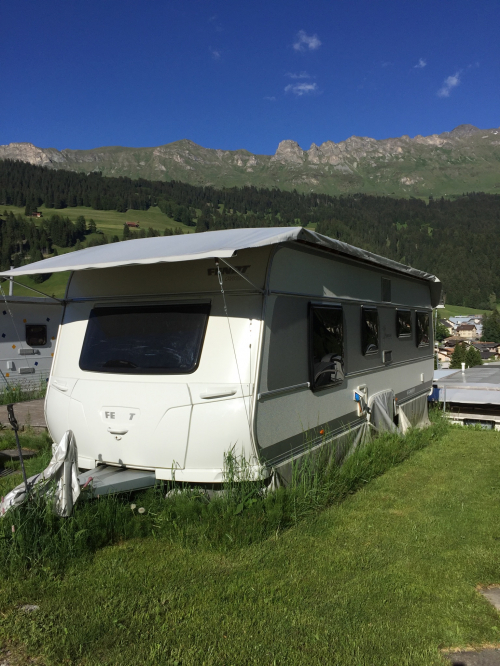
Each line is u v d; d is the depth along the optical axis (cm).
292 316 459
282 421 441
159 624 281
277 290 434
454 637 275
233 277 429
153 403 414
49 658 252
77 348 481
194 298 441
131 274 474
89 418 440
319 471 496
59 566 340
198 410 403
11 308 1080
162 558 358
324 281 525
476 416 969
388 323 710
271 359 424
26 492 366
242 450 401
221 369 411
